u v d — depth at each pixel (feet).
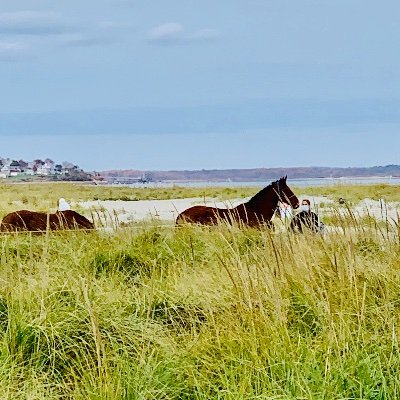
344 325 32.89
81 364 32.76
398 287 39.50
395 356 30.68
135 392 28.37
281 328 32.86
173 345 33.53
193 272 48.01
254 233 61.77
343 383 28.58
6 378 29.78
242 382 28.60
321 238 44.39
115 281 48.39
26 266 44.39
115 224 68.64
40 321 33.94
